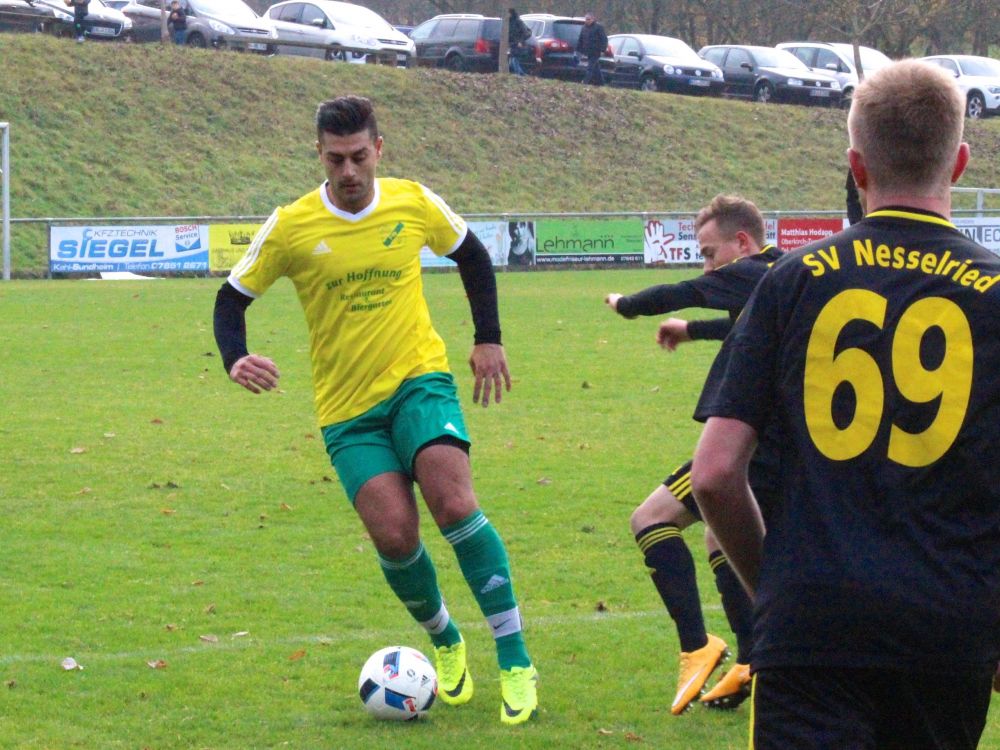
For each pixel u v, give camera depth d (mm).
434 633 18422
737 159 143375
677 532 17719
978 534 9656
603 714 18000
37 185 114250
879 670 9555
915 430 9695
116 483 33000
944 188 10250
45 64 129375
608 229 107812
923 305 9844
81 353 56031
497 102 143375
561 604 23359
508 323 68125
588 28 150875
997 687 10773
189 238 98000
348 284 17453
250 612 22688
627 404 44938
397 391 17484
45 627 21719
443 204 18344
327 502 31203
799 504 9891
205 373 51188
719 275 17328
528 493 32094
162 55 136500
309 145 132000
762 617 9953
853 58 166000
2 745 16672
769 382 10109
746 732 17297
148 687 18938
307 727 17438
